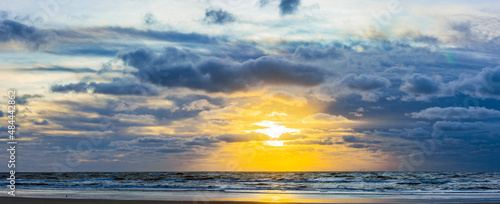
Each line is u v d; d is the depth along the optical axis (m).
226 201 16.34
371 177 58.38
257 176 63.50
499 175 62.84
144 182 43.16
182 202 16.11
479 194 23.08
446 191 26.84
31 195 21.09
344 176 62.94
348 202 16.70
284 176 64.12
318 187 32.78
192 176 63.62
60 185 36.22
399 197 20.20
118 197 19.48
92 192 23.88
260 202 15.99
